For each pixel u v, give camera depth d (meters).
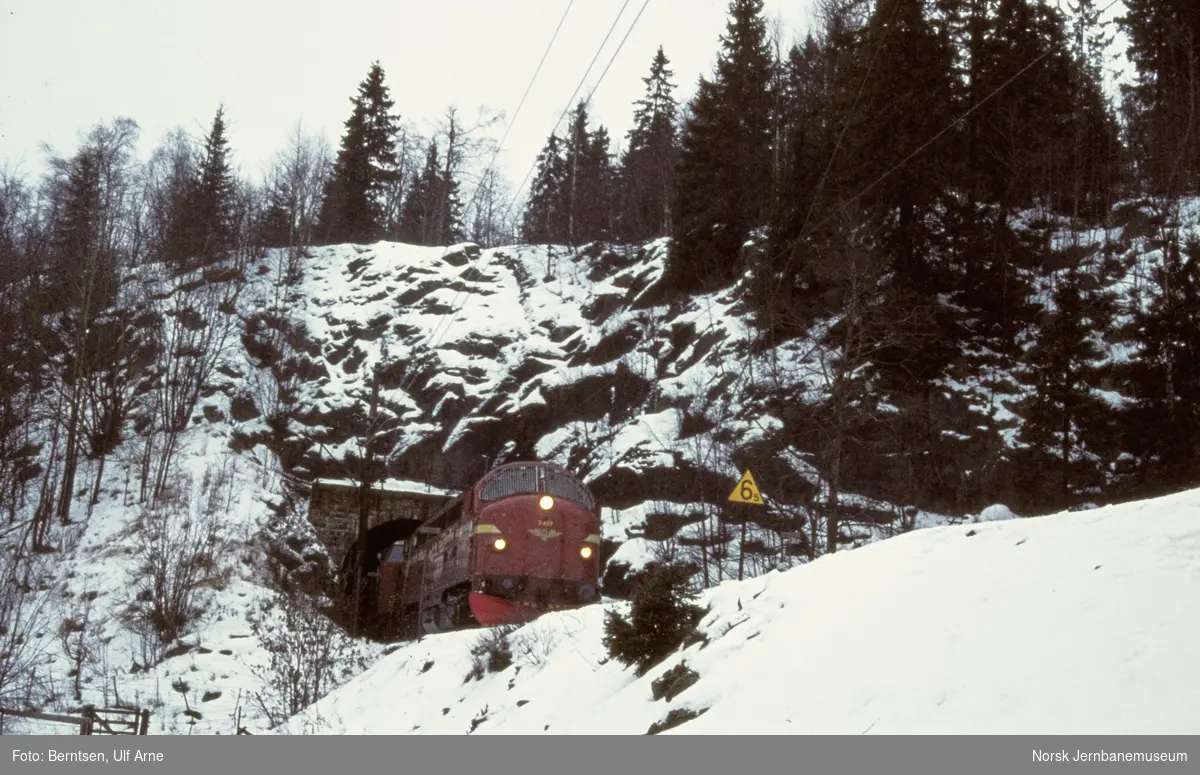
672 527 31.27
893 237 33.91
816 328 34.97
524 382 43.66
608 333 42.97
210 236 54.59
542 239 62.50
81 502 35.84
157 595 27.42
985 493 28.09
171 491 35.41
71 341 42.47
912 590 9.27
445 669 17.23
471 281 52.38
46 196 62.88
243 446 41.22
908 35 35.00
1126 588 7.62
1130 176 43.28
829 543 21.84
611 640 12.12
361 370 47.06
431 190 79.19
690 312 41.38
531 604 22.20
